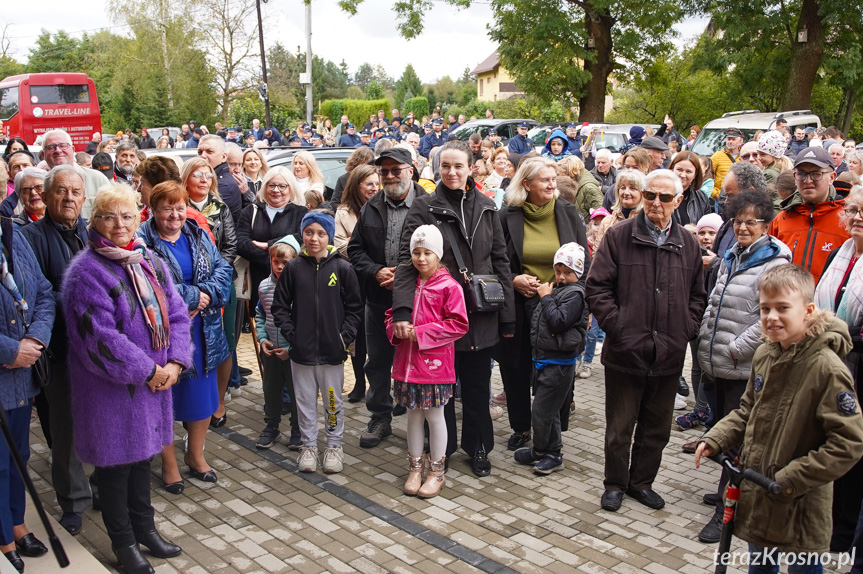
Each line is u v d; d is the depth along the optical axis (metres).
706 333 4.42
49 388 4.03
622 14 26.27
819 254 4.70
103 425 3.54
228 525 4.25
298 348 4.84
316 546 4.02
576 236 5.16
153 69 41.59
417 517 4.35
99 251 3.54
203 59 40.62
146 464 3.79
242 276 6.13
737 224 4.25
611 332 4.39
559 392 4.86
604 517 4.38
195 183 5.58
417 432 4.66
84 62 63.03
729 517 3.17
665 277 4.35
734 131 9.03
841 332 3.01
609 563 3.85
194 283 4.60
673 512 4.46
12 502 3.80
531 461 5.14
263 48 28.56
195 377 4.64
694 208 6.48
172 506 4.47
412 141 12.34
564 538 4.12
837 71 24.53
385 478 4.91
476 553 3.94
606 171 9.02
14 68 58.56
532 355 5.10
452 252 4.75
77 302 3.49
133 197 3.64
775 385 3.11
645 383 4.44
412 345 4.60
